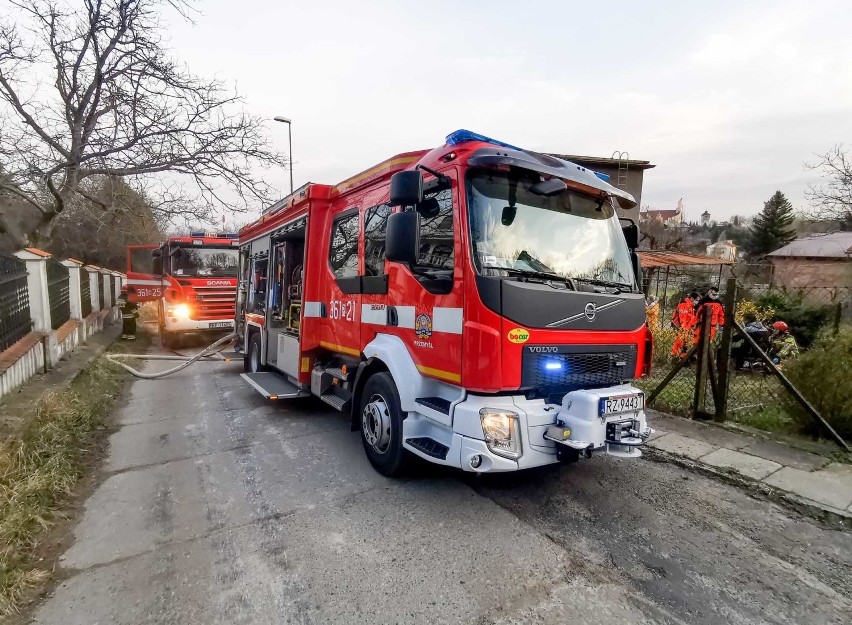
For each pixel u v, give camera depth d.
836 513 3.50
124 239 20.22
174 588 2.76
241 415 6.38
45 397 5.42
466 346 3.31
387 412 4.27
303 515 3.61
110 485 4.14
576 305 3.55
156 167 10.33
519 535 3.33
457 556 3.07
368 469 4.50
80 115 9.80
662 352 8.66
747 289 10.45
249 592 2.72
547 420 3.39
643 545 3.21
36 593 2.71
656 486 4.09
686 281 15.16
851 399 4.73
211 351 10.27
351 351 5.06
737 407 5.95
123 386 7.96
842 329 5.64
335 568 2.94
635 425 3.60
